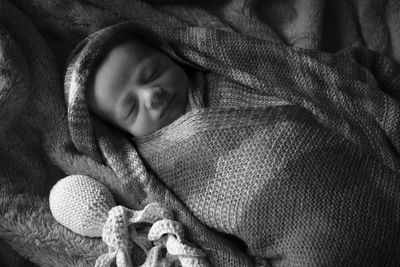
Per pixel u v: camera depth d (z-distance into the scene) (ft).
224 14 4.04
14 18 3.40
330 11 4.12
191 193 3.17
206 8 4.06
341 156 3.05
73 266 3.16
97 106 3.42
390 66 3.69
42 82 3.45
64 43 3.73
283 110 3.14
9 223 3.12
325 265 2.85
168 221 3.05
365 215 2.90
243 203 3.00
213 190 3.09
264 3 4.10
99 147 3.44
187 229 3.12
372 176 3.02
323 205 2.91
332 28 4.12
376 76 3.70
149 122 3.38
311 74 3.42
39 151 3.50
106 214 3.12
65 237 3.15
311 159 3.01
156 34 3.45
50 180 3.49
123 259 3.00
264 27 3.98
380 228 2.89
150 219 3.12
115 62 3.32
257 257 3.14
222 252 3.07
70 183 3.15
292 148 3.04
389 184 3.01
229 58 3.50
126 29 3.39
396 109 3.25
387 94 3.36
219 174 3.10
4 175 3.26
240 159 3.07
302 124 3.12
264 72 3.47
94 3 3.67
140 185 3.29
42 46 3.50
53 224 3.18
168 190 3.25
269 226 2.97
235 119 3.14
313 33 3.99
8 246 3.25
